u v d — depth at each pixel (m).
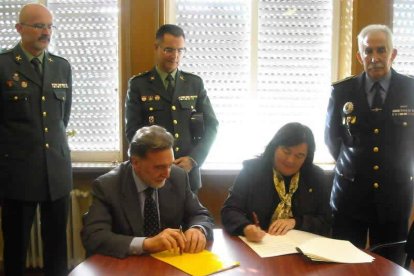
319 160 3.02
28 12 2.10
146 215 1.62
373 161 1.98
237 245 1.54
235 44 2.93
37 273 2.80
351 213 2.04
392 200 1.98
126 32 2.72
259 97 2.98
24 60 2.15
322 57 2.97
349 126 2.03
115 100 2.94
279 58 2.96
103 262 1.37
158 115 2.34
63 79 2.29
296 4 2.92
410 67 2.98
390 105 1.98
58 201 2.26
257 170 1.85
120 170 1.67
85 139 2.99
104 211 1.57
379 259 1.44
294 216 1.81
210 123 2.45
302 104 3.00
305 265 1.37
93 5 2.87
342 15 2.92
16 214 2.19
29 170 2.13
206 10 2.90
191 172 2.30
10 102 2.10
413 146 2.00
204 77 2.95
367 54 1.96
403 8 2.90
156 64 2.49
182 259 1.39
